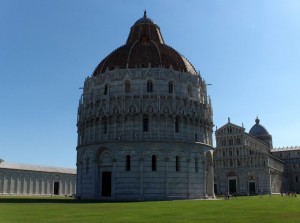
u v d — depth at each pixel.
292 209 42.78
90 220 29.30
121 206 50.53
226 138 174.00
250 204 55.88
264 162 163.88
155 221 28.20
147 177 78.81
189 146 83.06
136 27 103.38
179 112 84.06
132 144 80.25
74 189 169.50
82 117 90.69
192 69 96.38
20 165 148.88
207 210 41.28
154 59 89.81
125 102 83.06
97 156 83.06
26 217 32.28
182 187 80.44
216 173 172.50
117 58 92.06
